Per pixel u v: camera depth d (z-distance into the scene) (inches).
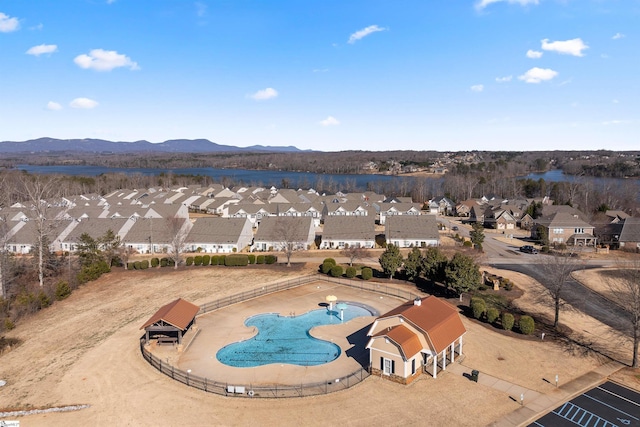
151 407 1187.9
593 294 2114.9
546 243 3316.9
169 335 1685.5
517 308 1936.5
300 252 3206.2
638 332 1453.0
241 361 1477.6
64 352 1567.4
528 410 1149.1
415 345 1307.8
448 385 1284.4
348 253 2997.0
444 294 2140.7
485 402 1190.3
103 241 2844.5
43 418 1142.3
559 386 1272.1
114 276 2610.7
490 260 2861.7
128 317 1924.2
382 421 1108.5
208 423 1111.6
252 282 2438.5
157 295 2236.7
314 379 1341.0
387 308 1980.8
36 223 2967.5
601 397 1211.9
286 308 2003.0
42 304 2064.5
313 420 1119.0
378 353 1352.1
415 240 3307.1
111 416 1147.3
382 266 2433.6
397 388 1274.6
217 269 2726.4
